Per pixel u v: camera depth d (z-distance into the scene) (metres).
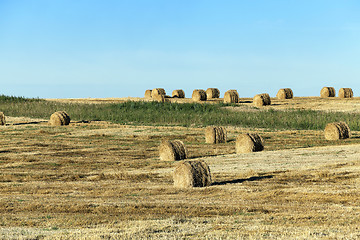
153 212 24.75
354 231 19.33
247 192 30.27
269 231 19.47
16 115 94.56
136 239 18.00
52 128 75.56
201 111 94.69
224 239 18.00
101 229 20.11
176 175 33.12
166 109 96.88
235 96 109.56
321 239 17.69
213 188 31.94
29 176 39.25
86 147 58.59
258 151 51.47
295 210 24.81
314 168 38.66
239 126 80.38
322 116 83.50
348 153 46.12
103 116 90.69
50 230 20.33
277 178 35.53
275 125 80.25
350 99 113.00
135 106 100.88
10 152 54.38
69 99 125.88
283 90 116.88
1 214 24.44
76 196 30.06
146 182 35.72
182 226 20.66
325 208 25.30
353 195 28.52
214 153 52.88
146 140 65.06
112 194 30.64
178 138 67.00
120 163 46.81
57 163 46.91
